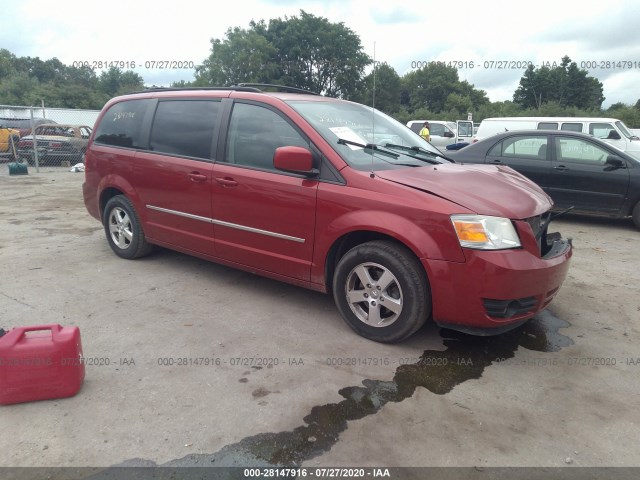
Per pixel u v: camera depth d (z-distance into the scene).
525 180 4.11
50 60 74.56
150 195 4.84
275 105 4.00
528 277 3.15
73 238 6.38
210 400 2.81
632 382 3.11
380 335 3.49
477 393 2.95
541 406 2.84
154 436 2.50
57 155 15.81
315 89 40.88
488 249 3.10
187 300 4.27
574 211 7.77
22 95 40.25
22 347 2.67
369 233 3.59
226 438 2.50
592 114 35.41
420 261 3.26
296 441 2.49
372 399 2.86
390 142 4.24
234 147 4.20
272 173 3.91
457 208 3.16
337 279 3.64
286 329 3.74
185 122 4.62
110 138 5.34
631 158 7.38
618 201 7.39
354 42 41.19
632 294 4.66
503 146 8.18
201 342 3.51
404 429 2.60
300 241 3.78
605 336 3.76
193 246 4.60
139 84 51.50
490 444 2.50
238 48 38.53
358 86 40.41
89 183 5.58
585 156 7.62
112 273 4.94
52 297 4.27
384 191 3.39
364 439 2.52
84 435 2.50
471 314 3.19
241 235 4.15
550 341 3.66
